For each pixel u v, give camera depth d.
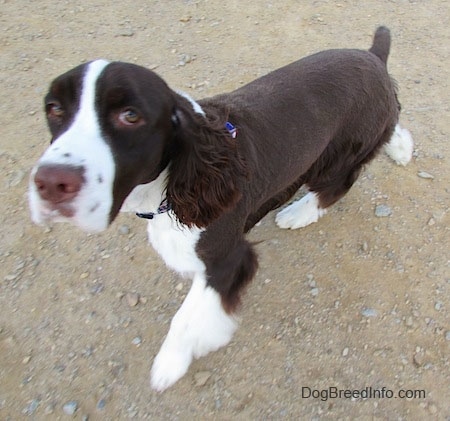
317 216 0.76
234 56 1.02
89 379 0.61
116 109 0.37
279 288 0.70
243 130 0.52
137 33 1.05
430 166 0.84
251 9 1.13
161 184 0.46
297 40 1.06
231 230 0.54
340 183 0.72
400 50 1.05
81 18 1.08
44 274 0.69
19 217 0.74
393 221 0.77
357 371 0.63
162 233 0.53
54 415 0.58
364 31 1.09
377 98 0.64
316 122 0.58
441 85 0.98
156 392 0.60
